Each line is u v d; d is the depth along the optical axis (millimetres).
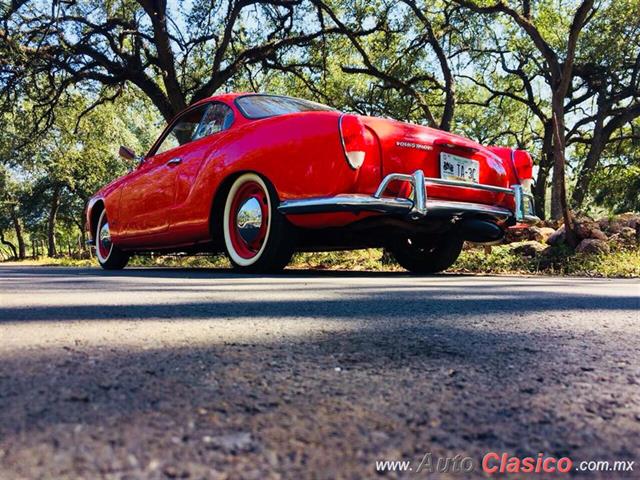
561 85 7688
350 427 750
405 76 19031
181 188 4770
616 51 15867
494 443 708
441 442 706
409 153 3875
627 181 24594
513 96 23922
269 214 4008
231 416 781
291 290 2775
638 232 6984
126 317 1774
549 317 1889
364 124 3711
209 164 4449
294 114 3996
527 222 4633
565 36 20047
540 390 971
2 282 3592
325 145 3691
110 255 6336
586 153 25109
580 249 6457
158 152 5488
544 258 6410
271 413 801
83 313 1872
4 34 13836
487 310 2049
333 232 4090
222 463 615
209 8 15469
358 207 3588
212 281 3461
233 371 1048
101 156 23047
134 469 588
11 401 818
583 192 11742
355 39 16344
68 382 935
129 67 15938
